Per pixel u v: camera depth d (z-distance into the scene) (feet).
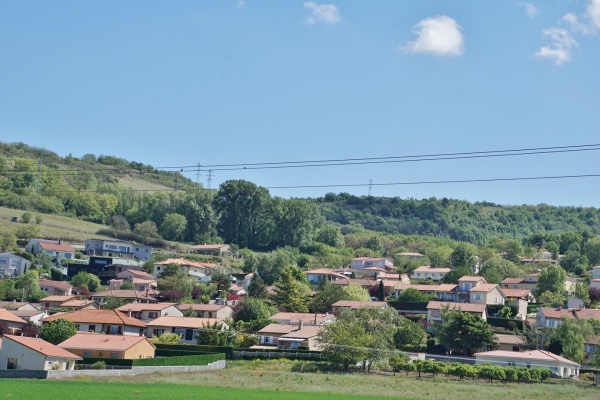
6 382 270.26
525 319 523.70
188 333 458.50
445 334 447.83
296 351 413.18
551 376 373.61
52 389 251.39
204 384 305.53
